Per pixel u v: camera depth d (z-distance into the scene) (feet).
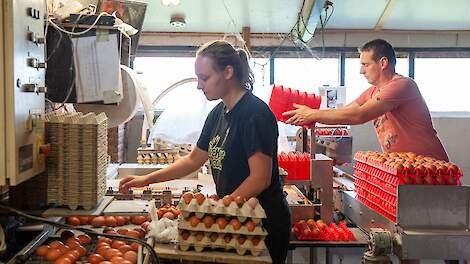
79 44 7.38
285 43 20.30
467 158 20.35
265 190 6.13
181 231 5.26
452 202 7.43
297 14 17.89
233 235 5.20
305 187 9.73
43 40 5.76
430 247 7.11
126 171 11.60
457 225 7.44
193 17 18.49
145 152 13.47
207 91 6.11
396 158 8.25
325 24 18.84
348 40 20.38
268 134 5.85
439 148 9.30
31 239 5.87
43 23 5.90
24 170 5.08
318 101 9.11
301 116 8.65
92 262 4.97
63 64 7.39
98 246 5.44
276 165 6.24
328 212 9.20
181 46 20.21
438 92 20.81
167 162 13.03
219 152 6.19
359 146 19.93
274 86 9.02
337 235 8.00
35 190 5.77
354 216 9.44
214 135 6.39
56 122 5.64
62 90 7.45
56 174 5.70
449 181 7.61
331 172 9.18
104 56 7.47
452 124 20.33
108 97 7.56
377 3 17.72
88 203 5.73
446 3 17.65
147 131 16.57
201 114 16.52
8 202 5.85
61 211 5.71
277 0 16.83
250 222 5.20
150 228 5.80
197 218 5.24
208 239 5.23
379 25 19.70
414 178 7.54
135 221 6.67
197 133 16.17
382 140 9.71
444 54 20.58
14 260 4.93
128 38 8.66
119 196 7.97
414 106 9.05
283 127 16.63
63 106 7.77
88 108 8.21
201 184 10.01
